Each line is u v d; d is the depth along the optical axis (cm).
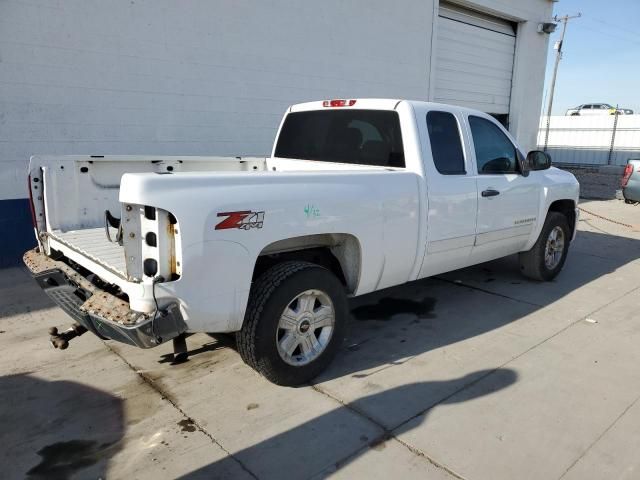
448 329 455
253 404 327
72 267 356
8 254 627
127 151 699
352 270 378
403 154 418
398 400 333
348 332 446
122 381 358
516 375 369
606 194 1566
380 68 1009
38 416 315
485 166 485
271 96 838
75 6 628
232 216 290
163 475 263
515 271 650
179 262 276
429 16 1092
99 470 267
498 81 1386
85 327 354
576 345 424
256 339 320
